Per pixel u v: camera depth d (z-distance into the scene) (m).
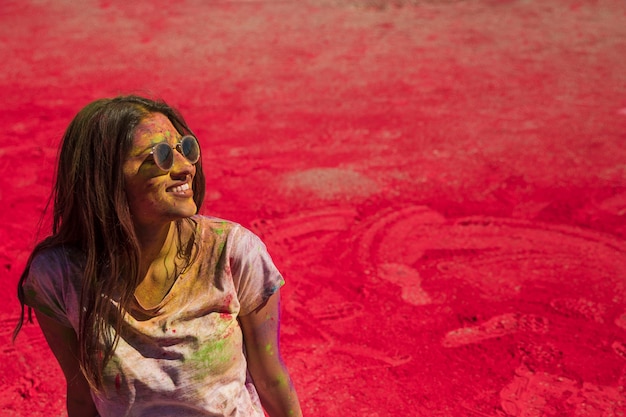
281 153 7.10
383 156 6.95
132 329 1.91
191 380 1.97
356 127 7.79
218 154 7.11
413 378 3.81
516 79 9.48
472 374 3.83
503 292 4.61
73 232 1.91
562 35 11.88
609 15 13.27
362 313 4.40
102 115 1.82
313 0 14.98
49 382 3.85
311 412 3.57
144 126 1.83
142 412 1.99
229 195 6.16
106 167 1.81
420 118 8.02
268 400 2.24
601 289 4.62
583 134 7.45
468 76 9.64
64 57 10.98
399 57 10.66
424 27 12.59
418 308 4.44
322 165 6.75
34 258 1.95
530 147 7.11
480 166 6.65
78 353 2.01
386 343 4.11
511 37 11.78
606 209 5.77
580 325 4.25
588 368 3.85
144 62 10.65
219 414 2.03
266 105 8.62
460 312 4.39
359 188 6.22
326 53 10.98
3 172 6.78
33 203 6.12
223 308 1.97
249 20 13.35
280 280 2.05
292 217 5.73
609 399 3.62
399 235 5.38
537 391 3.69
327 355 4.01
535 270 4.86
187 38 12.05
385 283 4.73
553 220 5.57
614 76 9.58
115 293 1.89
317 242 5.30
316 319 4.34
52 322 1.99
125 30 12.67
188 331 1.94
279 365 2.18
